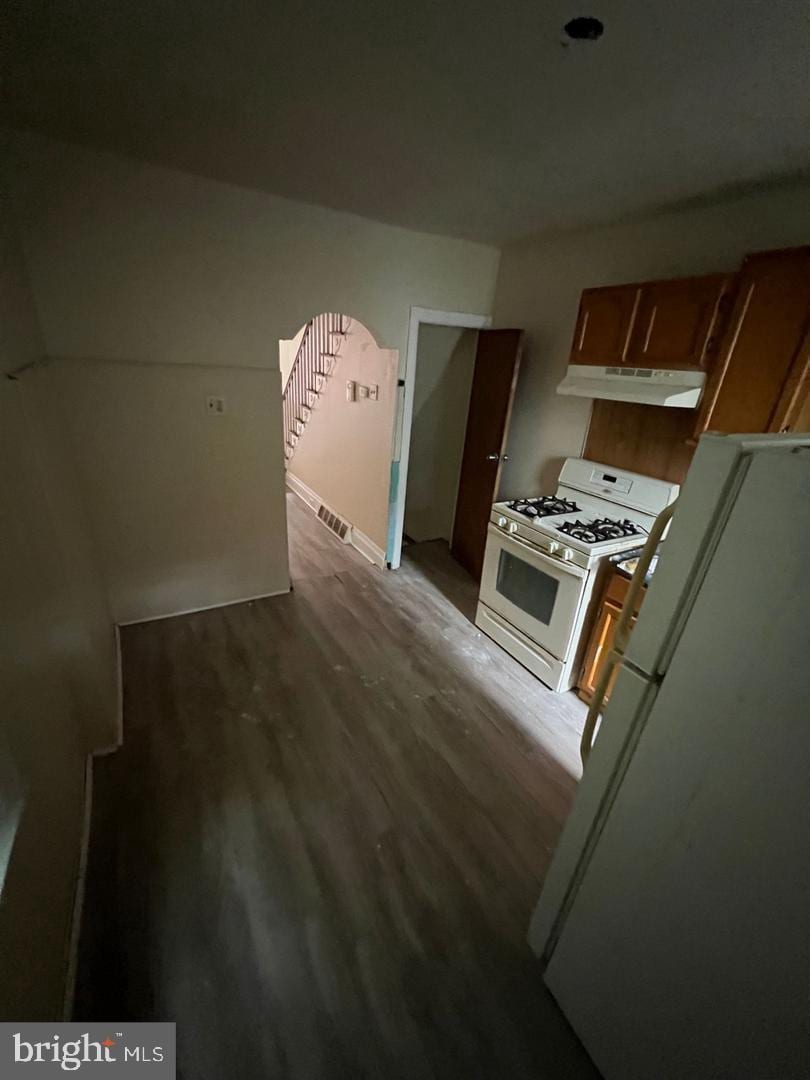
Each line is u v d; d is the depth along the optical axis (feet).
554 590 7.91
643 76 4.00
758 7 3.08
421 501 14.78
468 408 12.25
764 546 2.36
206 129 5.58
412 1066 3.76
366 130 5.36
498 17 3.39
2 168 5.94
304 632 9.52
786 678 2.30
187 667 8.26
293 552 13.23
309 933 4.56
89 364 7.44
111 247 7.06
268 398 9.09
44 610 5.01
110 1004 3.96
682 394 6.42
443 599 11.19
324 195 7.74
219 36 3.81
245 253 8.02
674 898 3.05
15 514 4.40
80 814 5.33
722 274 5.84
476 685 8.30
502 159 5.88
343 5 3.36
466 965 4.43
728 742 2.63
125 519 8.62
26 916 3.42
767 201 6.25
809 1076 2.41
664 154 5.40
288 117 5.20
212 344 8.29
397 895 4.96
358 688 8.02
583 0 3.15
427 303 10.25
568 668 7.98
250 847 5.33
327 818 5.74
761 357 5.52
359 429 12.59
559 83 4.21
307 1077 3.65
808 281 5.00
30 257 6.63
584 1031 3.88
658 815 3.12
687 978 3.00
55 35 3.82
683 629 2.91
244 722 7.12
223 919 4.63
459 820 5.84
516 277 10.40
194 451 8.76
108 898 4.74
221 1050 3.76
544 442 10.35
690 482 2.74
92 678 6.07
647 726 3.16
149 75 4.45
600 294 7.41
